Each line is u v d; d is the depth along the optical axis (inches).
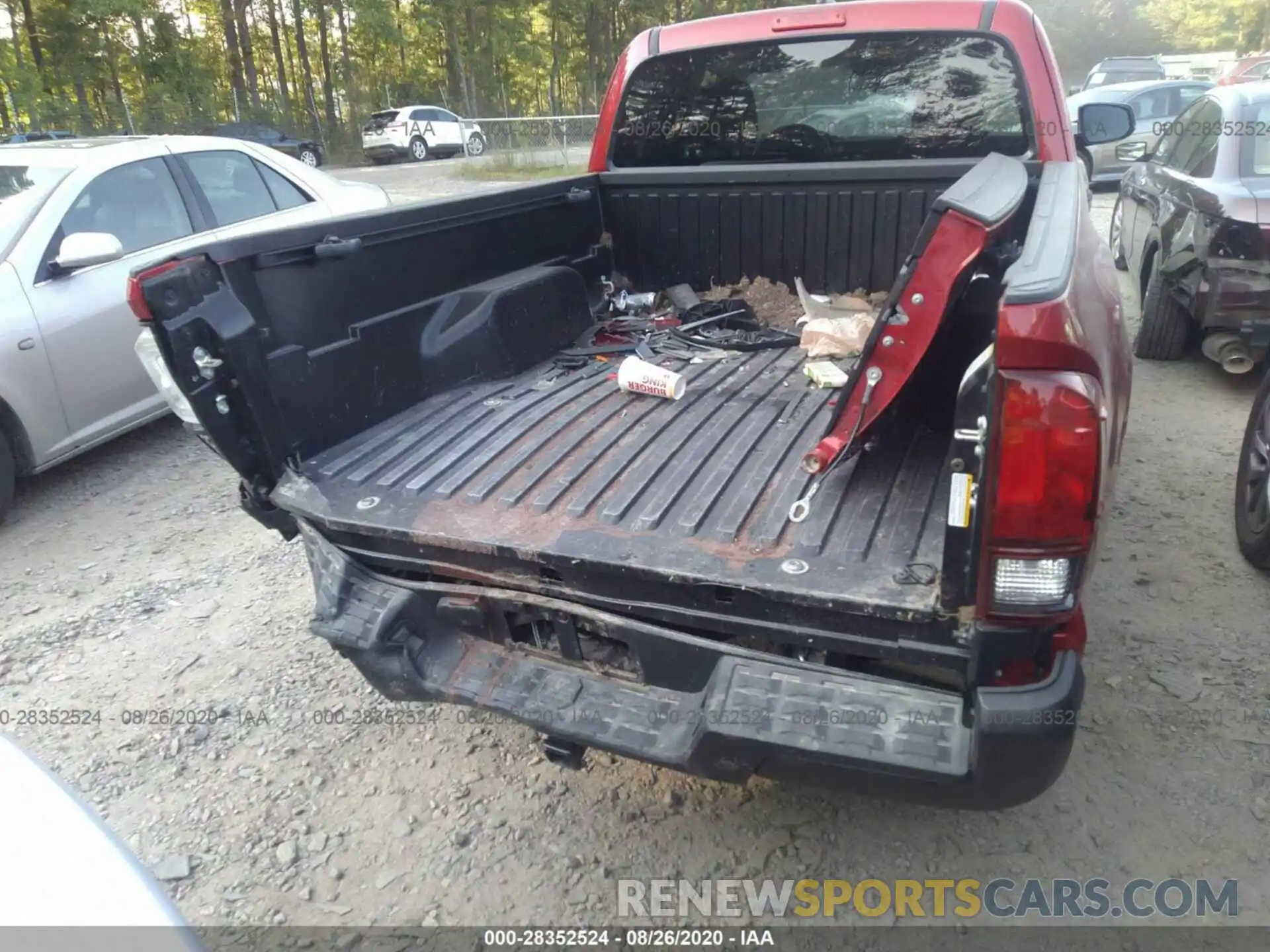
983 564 67.3
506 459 105.4
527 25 1676.9
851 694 76.0
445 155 1173.7
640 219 162.2
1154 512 164.2
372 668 93.7
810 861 98.6
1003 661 70.1
